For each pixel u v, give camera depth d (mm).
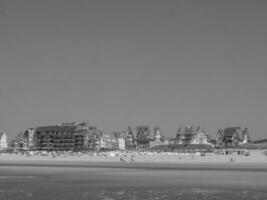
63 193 64188
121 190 67562
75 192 65312
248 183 76375
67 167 131625
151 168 122625
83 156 198125
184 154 185000
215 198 58656
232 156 166875
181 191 66062
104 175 96250
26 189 69375
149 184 75812
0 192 65500
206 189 68250
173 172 104250
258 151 186500
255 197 59344
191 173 100312
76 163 160125
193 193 63719
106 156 192500
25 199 58250
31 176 94812
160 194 62781
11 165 146875
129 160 174250
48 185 75250
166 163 153250
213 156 169000
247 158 161125
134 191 66312
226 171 106812
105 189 68938
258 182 78000
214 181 80375
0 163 164250
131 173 101875
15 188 70875
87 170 115000
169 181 81000
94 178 88562
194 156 172750
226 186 72062
